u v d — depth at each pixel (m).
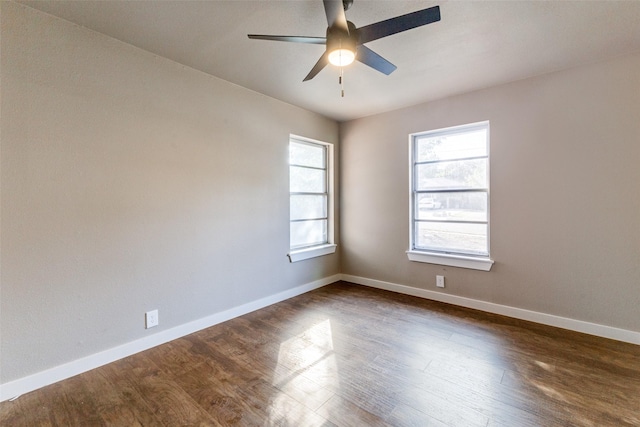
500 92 2.91
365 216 4.03
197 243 2.64
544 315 2.74
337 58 1.69
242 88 2.98
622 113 2.35
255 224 3.14
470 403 1.67
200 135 2.65
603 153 2.43
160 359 2.17
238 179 2.96
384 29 1.58
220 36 2.10
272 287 3.33
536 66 2.54
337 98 3.30
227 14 1.85
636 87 2.30
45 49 1.84
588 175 2.50
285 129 3.44
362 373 1.97
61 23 1.89
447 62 2.46
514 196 2.87
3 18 1.70
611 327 2.43
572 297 2.60
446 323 2.77
